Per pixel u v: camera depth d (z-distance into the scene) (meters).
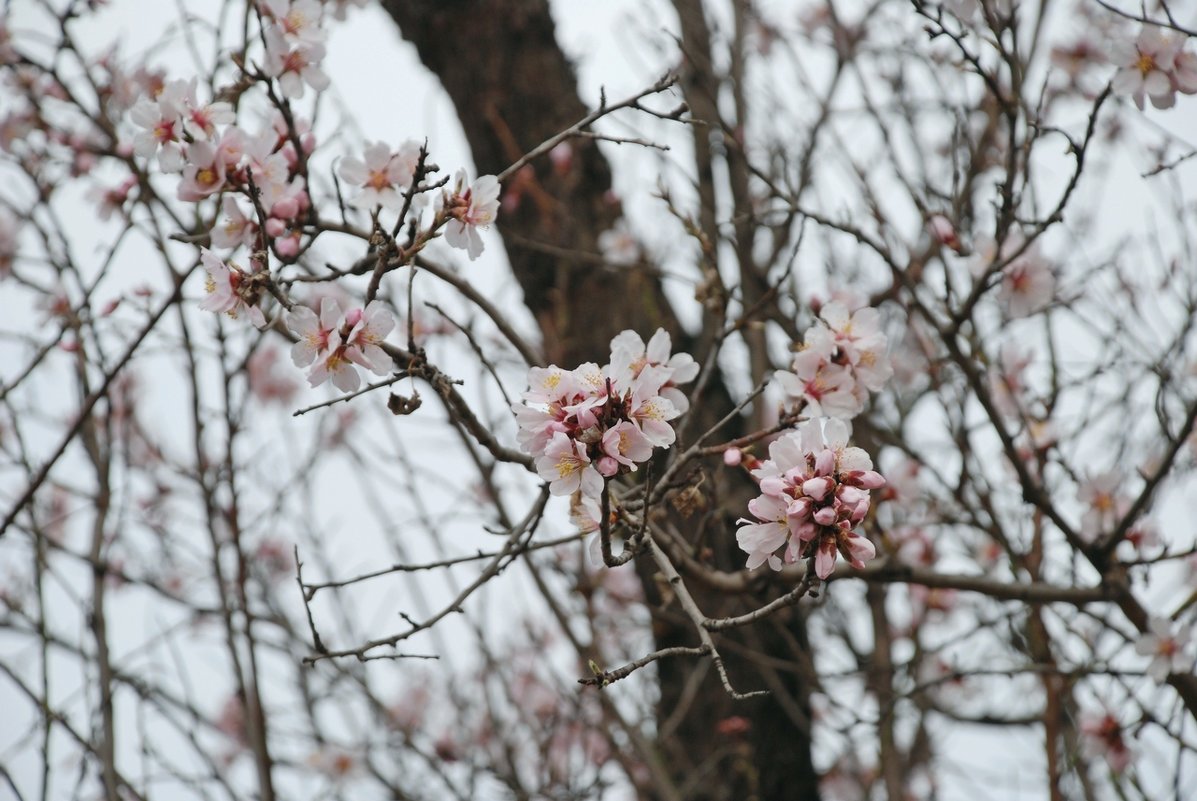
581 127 3.75
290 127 3.92
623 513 3.38
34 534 5.33
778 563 3.04
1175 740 4.86
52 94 5.73
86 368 5.61
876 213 5.56
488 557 3.78
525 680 7.40
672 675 6.87
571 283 6.90
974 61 4.49
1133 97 4.21
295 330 3.24
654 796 6.57
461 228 3.46
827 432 3.13
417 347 3.41
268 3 3.96
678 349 6.80
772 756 6.55
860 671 5.54
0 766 4.80
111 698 5.14
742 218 4.79
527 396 3.01
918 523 6.00
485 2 7.36
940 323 5.00
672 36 5.84
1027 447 5.76
